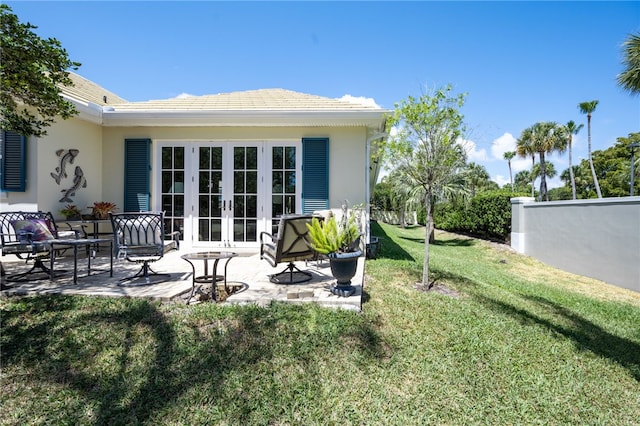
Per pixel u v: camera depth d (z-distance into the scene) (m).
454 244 13.60
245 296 4.18
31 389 2.58
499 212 12.71
